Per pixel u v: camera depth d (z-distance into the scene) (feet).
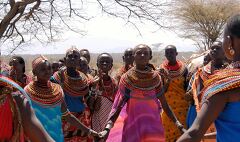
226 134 9.27
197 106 16.35
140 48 20.11
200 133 9.15
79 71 23.82
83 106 23.47
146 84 20.20
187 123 24.29
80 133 22.75
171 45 27.91
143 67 20.34
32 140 9.61
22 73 23.61
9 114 9.32
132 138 20.12
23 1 50.93
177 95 27.63
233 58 9.51
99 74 26.11
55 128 18.86
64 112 19.85
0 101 9.22
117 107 20.40
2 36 53.67
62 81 22.82
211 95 9.18
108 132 20.17
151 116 20.11
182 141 9.15
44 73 18.60
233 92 9.09
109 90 26.16
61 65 29.19
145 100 20.17
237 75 9.10
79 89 22.95
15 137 9.40
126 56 28.48
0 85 9.34
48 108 18.84
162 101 20.90
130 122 20.21
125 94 20.35
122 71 28.73
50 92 18.95
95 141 20.84
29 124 9.48
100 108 24.94
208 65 22.84
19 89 9.55
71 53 22.75
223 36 9.75
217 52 22.56
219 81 9.18
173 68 27.73
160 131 20.24
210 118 9.18
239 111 9.12
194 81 22.97
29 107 9.59
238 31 9.34
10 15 51.21
